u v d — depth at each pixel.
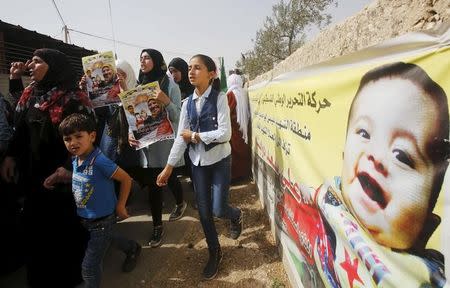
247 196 4.63
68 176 2.39
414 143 0.91
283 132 2.69
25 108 2.55
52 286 2.54
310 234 2.03
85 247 2.65
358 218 1.28
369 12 1.47
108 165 2.28
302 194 2.13
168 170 2.73
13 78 3.68
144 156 3.14
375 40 1.41
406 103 0.94
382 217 1.10
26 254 3.01
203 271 2.87
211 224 2.79
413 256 0.95
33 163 2.46
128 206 4.51
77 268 2.62
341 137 1.40
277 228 3.16
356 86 1.25
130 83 3.26
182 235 3.63
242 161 5.28
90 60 3.02
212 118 2.57
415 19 1.12
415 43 0.92
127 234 3.70
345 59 1.37
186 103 2.73
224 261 3.07
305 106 1.95
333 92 1.48
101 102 3.05
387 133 1.04
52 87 2.44
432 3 1.04
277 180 3.04
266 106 3.58
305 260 2.20
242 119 5.24
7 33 7.17
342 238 1.47
